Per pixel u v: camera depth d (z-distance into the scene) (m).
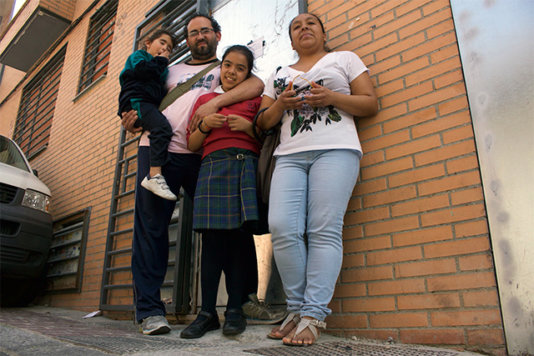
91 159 4.72
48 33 6.89
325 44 2.44
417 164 1.94
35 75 7.32
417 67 2.07
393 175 2.00
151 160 2.14
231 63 2.24
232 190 1.95
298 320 1.78
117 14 5.31
